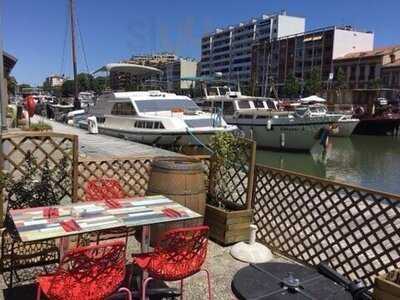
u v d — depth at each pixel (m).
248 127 23.27
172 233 3.06
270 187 5.12
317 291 3.86
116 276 2.89
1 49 9.05
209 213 5.16
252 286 3.93
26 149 5.29
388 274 3.43
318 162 23.09
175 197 4.47
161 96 17.95
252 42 136.12
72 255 2.65
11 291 3.80
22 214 3.40
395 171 21.20
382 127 39.03
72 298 2.70
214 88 26.19
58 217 3.34
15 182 4.58
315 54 107.62
